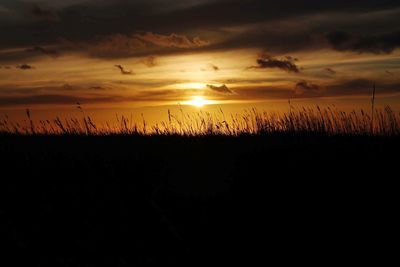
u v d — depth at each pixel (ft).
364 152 27.40
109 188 25.23
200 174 28.50
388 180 23.53
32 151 33.86
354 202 22.12
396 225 20.27
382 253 18.93
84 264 18.02
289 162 25.96
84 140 40.47
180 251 19.34
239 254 19.36
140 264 18.20
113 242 19.67
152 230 20.71
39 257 18.39
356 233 20.08
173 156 33.22
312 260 18.89
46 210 22.17
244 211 22.43
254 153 28.07
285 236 20.29
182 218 22.22
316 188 23.39
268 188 24.07
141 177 27.43
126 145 37.86
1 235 19.65
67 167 28.99
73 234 20.22
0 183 25.53
